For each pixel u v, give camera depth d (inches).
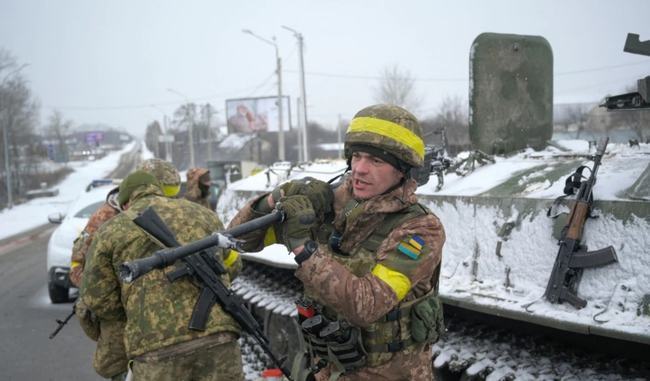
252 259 199.2
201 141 2568.9
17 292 381.4
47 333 285.3
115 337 139.5
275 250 196.1
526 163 153.9
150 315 116.9
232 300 121.9
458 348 138.1
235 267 136.5
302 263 77.1
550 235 120.3
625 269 106.9
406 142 81.0
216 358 120.0
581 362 120.6
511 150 181.0
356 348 83.7
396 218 83.2
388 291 77.0
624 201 111.8
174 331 116.3
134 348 117.2
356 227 85.2
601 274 109.6
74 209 362.9
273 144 1971.0
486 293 124.0
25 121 1461.6
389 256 79.7
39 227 863.7
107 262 125.0
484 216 134.7
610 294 107.0
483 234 133.6
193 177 262.2
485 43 178.4
